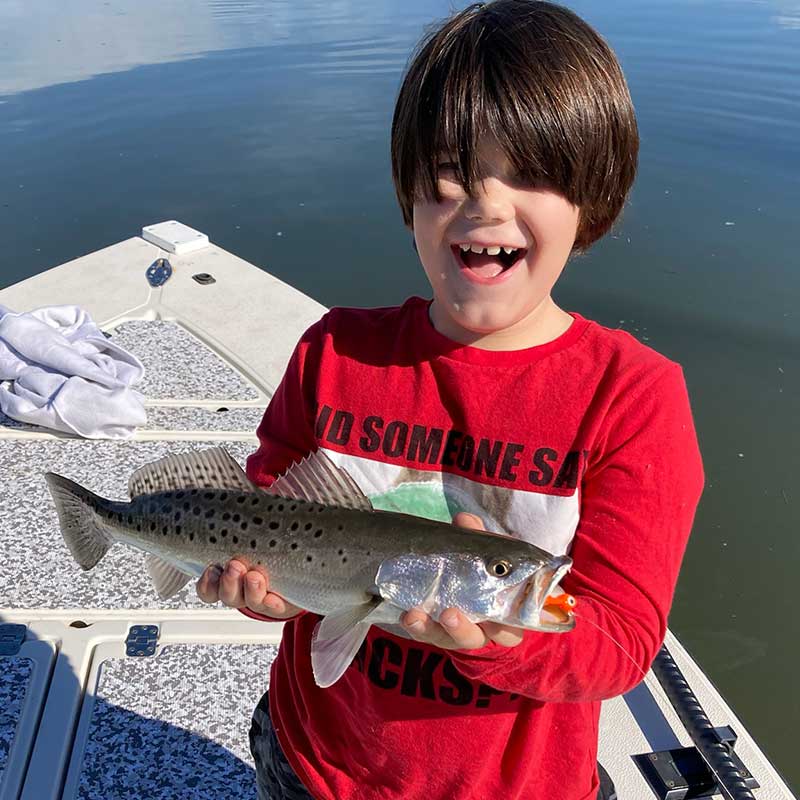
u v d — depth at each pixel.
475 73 0.51
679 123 3.34
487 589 0.50
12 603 1.02
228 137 3.37
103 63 4.55
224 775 0.84
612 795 0.65
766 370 1.90
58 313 1.50
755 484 1.63
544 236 0.53
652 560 0.51
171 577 0.68
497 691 0.56
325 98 3.85
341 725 0.61
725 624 1.37
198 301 1.73
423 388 0.59
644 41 4.71
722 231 2.49
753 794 0.84
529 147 0.51
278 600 0.57
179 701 0.91
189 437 1.34
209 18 5.97
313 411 0.63
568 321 0.60
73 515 0.72
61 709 0.89
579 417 0.55
